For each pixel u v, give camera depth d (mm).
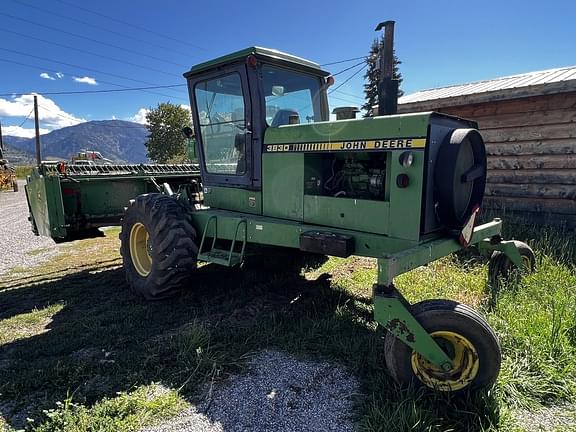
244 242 3432
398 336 2184
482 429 1964
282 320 3277
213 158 3980
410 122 2611
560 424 2020
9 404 2309
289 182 3287
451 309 2168
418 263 2463
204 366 2617
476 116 6023
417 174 2590
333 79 4098
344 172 3172
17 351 2906
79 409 2189
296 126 3199
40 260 5836
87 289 4348
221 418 2141
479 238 3279
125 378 2518
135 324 3346
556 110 5273
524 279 3648
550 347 2551
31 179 4957
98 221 5176
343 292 3906
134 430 2059
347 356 2705
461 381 2156
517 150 5684
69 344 2980
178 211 3781
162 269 3652
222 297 3904
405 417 1983
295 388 2391
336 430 2025
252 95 3418
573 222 5289
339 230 2973
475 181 2959
